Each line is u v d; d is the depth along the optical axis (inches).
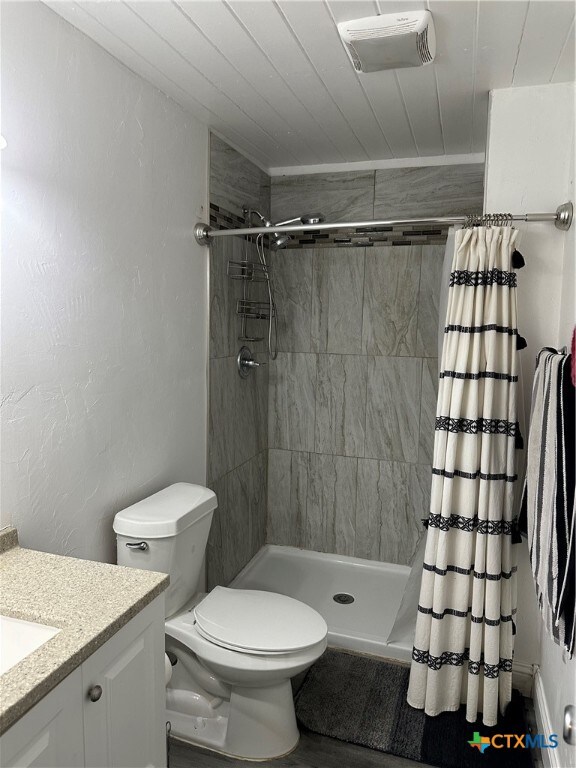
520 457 83.1
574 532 51.6
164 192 87.0
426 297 120.1
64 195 65.8
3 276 57.9
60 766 42.6
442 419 79.2
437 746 77.5
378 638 100.6
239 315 116.3
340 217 125.5
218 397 108.5
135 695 52.1
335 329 127.8
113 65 73.3
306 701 87.0
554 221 77.6
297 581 122.8
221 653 72.1
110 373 75.9
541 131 81.2
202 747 78.7
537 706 81.1
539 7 60.2
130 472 81.4
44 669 40.3
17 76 58.2
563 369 56.4
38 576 54.5
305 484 133.9
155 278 85.8
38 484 63.9
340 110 91.7
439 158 117.4
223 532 114.0
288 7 61.1
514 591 81.3
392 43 65.2
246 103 89.0
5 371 58.6
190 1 60.1
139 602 50.6
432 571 81.4
